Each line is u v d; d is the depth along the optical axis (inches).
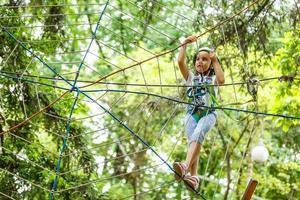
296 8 446.6
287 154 666.8
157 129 639.1
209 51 310.7
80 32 710.5
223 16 431.8
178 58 312.2
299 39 458.0
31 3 458.0
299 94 480.1
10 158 414.0
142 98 602.2
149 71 594.2
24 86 424.5
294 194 689.6
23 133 430.6
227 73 528.1
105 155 724.7
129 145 743.7
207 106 291.1
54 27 467.5
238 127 604.1
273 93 482.0
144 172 732.0
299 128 659.4
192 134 304.7
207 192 697.6
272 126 641.6
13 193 415.2
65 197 420.5
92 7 702.5
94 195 424.5
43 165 425.7
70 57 729.6
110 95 633.0
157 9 461.1
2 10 428.1
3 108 426.6
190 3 489.7
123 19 699.4
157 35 692.1
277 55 467.2
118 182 740.7
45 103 431.2
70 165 434.6
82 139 435.2
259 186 665.0
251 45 442.0
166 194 732.7
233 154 666.2
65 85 636.1
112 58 701.9
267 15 445.7
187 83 313.9
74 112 442.0
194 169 307.3
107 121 705.6
